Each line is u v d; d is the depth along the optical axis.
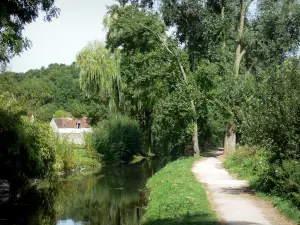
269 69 14.80
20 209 19.47
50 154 27.11
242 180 19.95
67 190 25.39
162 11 35.53
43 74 141.12
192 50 37.28
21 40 11.42
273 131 13.40
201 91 34.28
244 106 15.93
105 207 20.19
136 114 53.38
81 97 65.12
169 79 35.62
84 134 45.19
